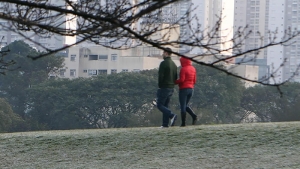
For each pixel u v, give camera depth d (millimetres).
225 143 29078
